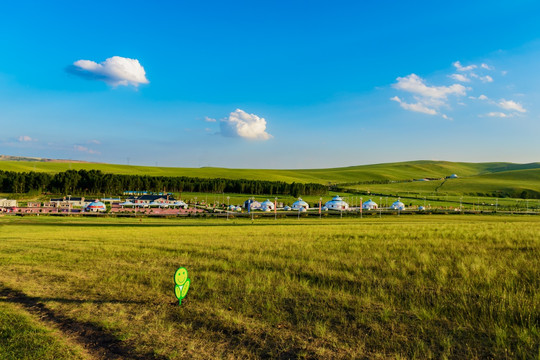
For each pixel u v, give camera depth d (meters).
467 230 30.08
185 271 11.16
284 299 11.07
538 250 17.45
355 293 11.50
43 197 171.38
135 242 28.11
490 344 7.54
